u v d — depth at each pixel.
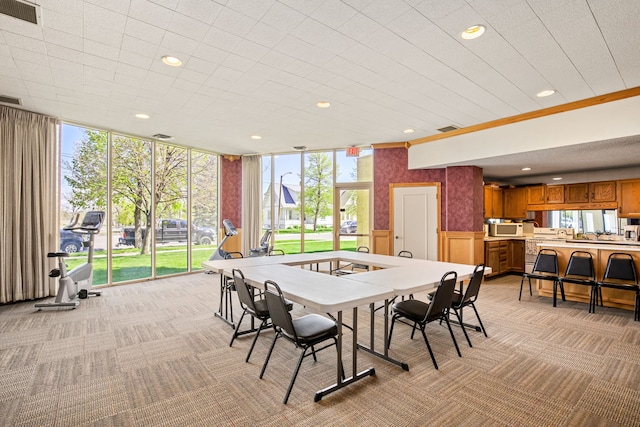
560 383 2.31
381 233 6.37
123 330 3.34
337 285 2.54
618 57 2.88
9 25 2.44
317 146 6.61
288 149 6.91
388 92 3.76
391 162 6.34
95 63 3.06
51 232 4.61
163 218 6.21
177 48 2.79
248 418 1.92
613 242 5.46
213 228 7.24
